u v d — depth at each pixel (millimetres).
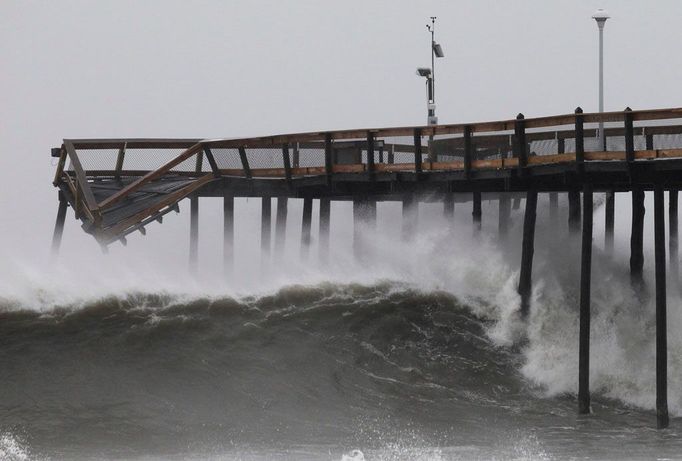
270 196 127125
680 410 106875
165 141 130500
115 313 110688
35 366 103625
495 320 115688
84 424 96000
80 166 120812
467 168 109688
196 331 110125
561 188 110562
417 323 114938
